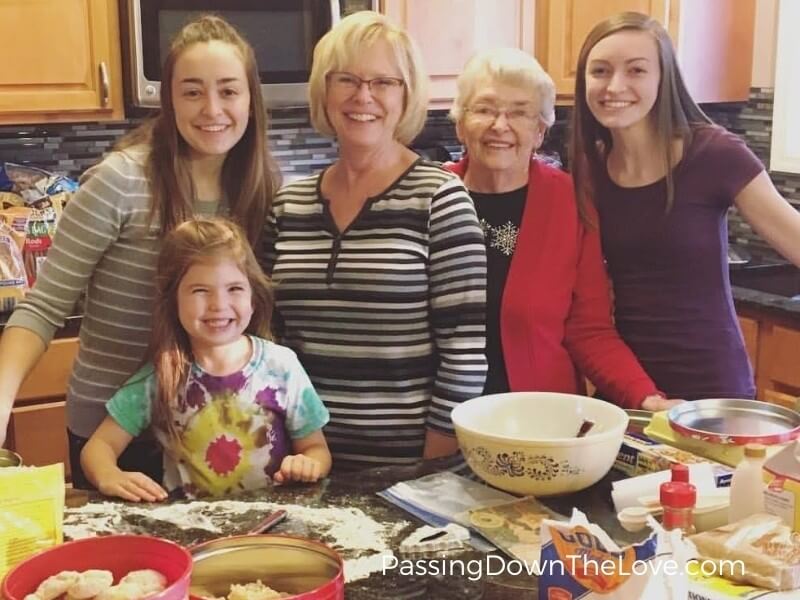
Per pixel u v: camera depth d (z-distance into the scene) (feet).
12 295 8.71
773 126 10.95
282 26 9.60
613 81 6.60
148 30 9.04
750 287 10.43
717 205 6.83
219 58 5.81
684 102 6.87
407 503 4.63
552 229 6.64
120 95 9.37
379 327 5.71
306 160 11.73
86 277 5.89
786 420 5.05
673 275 6.84
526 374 6.53
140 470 5.88
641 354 6.99
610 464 4.67
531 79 6.59
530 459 4.51
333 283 5.74
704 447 4.95
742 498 4.15
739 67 11.25
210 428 5.31
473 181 6.93
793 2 10.47
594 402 5.12
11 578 3.37
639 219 6.84
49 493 3.94
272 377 5.41
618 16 6.77
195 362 5.36
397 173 5.84
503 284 6.61
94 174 5.84
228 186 6.20
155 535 4.37
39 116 9.13
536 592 3.81
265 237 6.11
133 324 5.92
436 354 5.87
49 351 8.91
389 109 5.74
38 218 9.30
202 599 3.51
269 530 4.39
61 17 8.95
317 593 3.47
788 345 9.35
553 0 10.77
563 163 12.07
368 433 5.77
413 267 5.70
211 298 5.23
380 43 5.68
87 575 3.35
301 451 5.52
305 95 9.82
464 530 4.29
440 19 10.45
